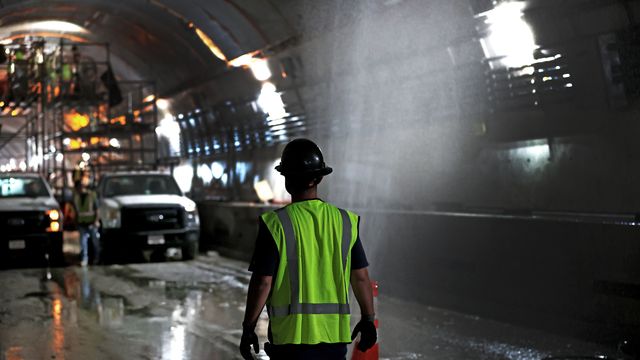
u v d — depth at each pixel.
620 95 10.27
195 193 21.22
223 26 20.39
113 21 25.55
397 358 7.36
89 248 18.45
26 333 9.05
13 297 12.09
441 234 10.48
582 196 11.19
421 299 10.82
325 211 3.92
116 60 30.09
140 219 17.47
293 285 3.74
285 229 3.78
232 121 24.55
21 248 16.86
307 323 3.71
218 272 15.29
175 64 26.20
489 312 9.52
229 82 23.30
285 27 17.97
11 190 18.39
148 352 7.97
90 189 19.66
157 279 14.24
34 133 29.69
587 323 8.02
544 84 11.28
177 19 22.42
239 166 24.69
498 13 11.43
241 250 18.09
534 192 12.09
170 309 10.77
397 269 11.41
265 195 21.61
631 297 7.45
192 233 17.89
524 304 8.96
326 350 3.73
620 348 7.30
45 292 12.66
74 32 27.78
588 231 8.05
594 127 10.82
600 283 7.86
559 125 11.44
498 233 9.43
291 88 19.48
